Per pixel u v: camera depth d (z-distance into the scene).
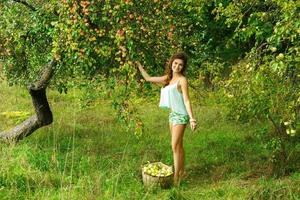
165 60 7.03
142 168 7.04
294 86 5.55
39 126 9.19
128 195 6.26
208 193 6.37
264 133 8.94
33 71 8.64
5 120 11.50
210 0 7.18
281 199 5.95
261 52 5.61
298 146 8.35
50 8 6.95
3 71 8.99
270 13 5.91
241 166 7.68
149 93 7.47
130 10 6.32
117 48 6.55
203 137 9.71
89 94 7.52
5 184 6.41
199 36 7.91
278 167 7.25
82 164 7.54
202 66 8.05
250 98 6.02
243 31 6.05
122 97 7.01
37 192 6.22
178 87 6.77
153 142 9.41
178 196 6.11
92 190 6.24
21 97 14.39
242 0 6.26
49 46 7.97
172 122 6.86
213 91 9.62
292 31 4.83
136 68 6.75
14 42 8.20
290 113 5.28
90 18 6.31
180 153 6.90
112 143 9.34
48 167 7.25
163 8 6.54
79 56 6.54
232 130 10.12
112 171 7.11
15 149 7.95
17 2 7.77
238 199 6.04
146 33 6.48
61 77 8.47
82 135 10.08
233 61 9.88
